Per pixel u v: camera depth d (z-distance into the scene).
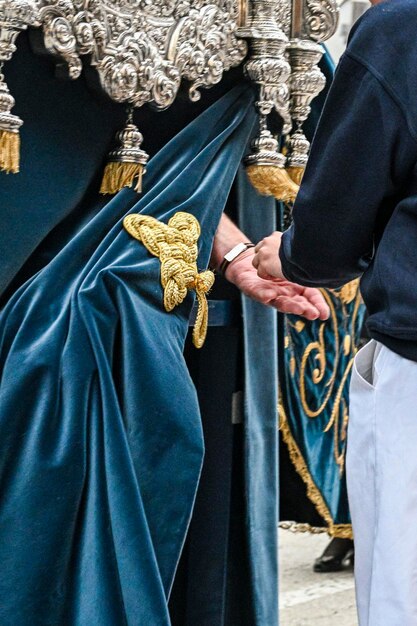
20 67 2.63
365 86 2.44
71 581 2.59
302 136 3.30
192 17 2.91
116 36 2.74
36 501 2.52
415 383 2.51
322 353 3.86
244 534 3.20
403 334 2.47
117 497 2.55
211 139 3.01
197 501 3.10
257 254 2.93
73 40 2.63
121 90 2.76
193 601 3.10
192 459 2.70
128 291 2.70
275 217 3.35
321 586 5.03
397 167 2.46
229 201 3.22
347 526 4.03
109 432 2.58
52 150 2.72
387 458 2.54
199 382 3.09
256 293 3.02
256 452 3.20
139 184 2.83
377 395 2.57
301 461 3.86
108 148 2.85
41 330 2.63
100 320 2.65
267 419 3.25
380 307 2.55
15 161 2.52
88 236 2.76
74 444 2.56
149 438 2.66
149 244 2.79
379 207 2.57
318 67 3.48
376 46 2.45
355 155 2.46
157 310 2.79
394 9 2.47
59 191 2.75
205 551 3.10
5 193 2.65
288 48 3.19
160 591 2.54
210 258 3.12
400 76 2.42
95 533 2.56
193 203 2.89
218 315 3.11
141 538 2.54
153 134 2.99
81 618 2.55
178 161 2.93
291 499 4.01
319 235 2.54
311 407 3.85
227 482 3.12
